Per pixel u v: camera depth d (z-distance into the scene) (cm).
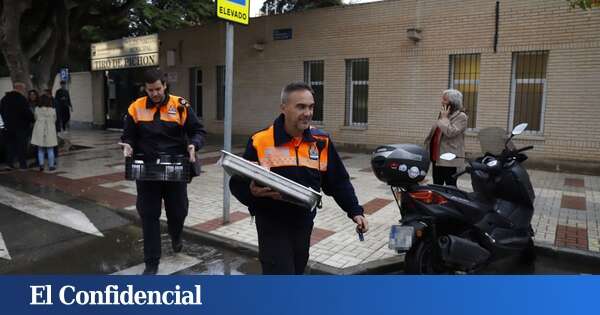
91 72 2191
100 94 2155
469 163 487
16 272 475
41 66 1313
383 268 482
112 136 1764
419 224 401
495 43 1125
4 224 634
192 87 1814
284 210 286
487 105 1152
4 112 1016
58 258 515
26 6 1188
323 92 1438
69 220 655
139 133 452
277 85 1531
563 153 1059
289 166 282
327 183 307
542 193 802
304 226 294
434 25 1210
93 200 761
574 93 1039
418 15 1231
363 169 1049
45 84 1314
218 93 1725
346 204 306
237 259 516
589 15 1005
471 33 1158
